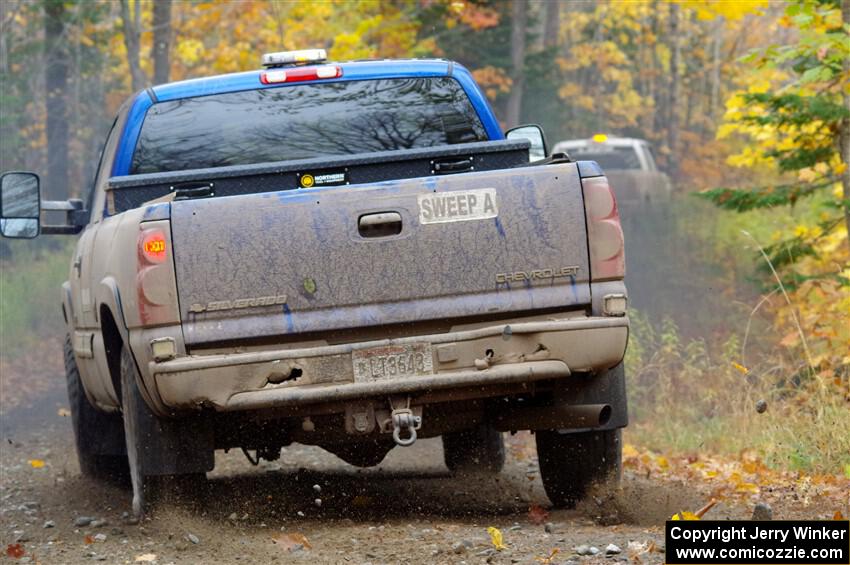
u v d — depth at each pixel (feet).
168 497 37.83
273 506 42.16
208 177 37.35
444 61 43.34
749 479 45.29
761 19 236.43
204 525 38.14
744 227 109.91
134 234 34.01
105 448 49.57
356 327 34.01
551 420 36.35
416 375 33.86
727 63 236.84
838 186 70.85
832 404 48.88
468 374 33.73
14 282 106.01
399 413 33.94
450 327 34.60
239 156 41.42
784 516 36.78
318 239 33.94
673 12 250.57
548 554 31.68
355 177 37.52
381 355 33.73
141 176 37.63
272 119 41.78
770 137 67.67
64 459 58.18
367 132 41.93
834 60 59.11
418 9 135.85
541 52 177.27
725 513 37.88
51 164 156.76
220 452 57.77
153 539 36.37
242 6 117.91
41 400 79.51
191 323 33.65
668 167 251.80
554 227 34.47
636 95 289.74
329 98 42.14
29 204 44.50
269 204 33.91
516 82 158.92
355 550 33.47
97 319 40.24
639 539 32.96
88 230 44.83
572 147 173.17
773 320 69.62
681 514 32.24
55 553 35.45
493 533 32.65
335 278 33.99
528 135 44.70
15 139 142.92
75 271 46.03
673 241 109.29
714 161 252.01
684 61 303.07
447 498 44.27
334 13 119.44
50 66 153.07
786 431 48.70
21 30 162.30
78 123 173.37
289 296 33.86
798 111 63.67
